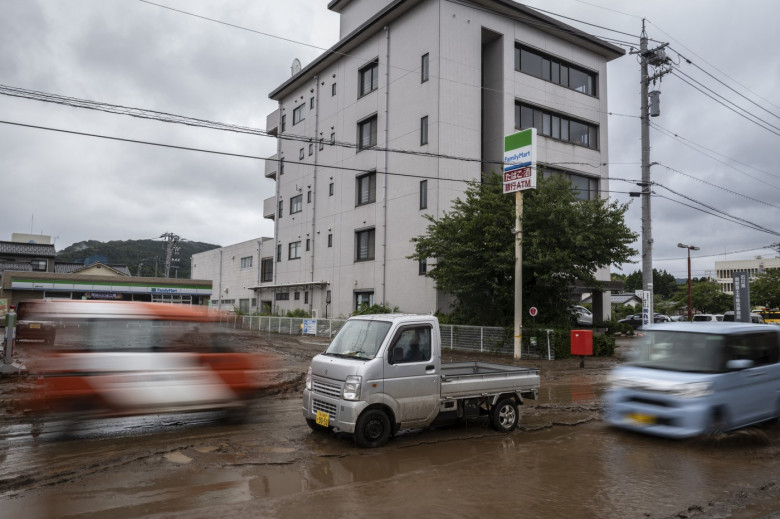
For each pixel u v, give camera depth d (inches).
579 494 229.1
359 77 1342.3
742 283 1092.5
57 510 199.9
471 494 227.1
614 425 349.1
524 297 900.0
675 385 317.4
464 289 864.3
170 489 225.1
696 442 318.7
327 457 277.4
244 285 1959.9
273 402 442.3
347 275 1344.7
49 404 292.7
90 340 306.8
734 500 224.4
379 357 297.1
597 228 819.4
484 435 334.0
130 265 4030.5
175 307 335.3
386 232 1210.6
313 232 1509.6
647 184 919.7
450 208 1074.1
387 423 298.7
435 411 314.0
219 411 345.7
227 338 351.9
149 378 316.5
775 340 367.2
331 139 1449.3
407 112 1160.2
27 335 296.5
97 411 301.3
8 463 256.1
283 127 1724.9
